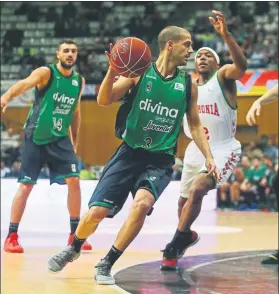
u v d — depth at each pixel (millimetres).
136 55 5262
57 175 8352
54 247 8711
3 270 6586
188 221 6844
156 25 28828
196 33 27531
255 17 28375
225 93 7121
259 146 22047
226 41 6492
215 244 9539
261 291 5676
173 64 5895
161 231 11570
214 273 6691
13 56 28875
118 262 7371
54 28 30062
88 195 11305
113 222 12562
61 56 8102
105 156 24531
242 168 20391
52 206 12172
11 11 31375
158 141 5910
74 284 5785
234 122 7270
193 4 29797
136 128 5855
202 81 7270
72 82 8258
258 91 22328
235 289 5770
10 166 22484
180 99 5879
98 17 30844
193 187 6824
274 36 26500
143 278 6270
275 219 15578
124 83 5754
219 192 20422
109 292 5387
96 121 24531
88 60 27031
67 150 8344
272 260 7391
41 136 8227
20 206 8242
